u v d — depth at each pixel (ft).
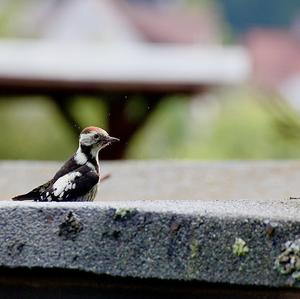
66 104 44.75
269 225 11.44
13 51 45.27
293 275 11.36
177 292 11.76
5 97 45.34
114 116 44.37
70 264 11.60
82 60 45.11
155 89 45.42
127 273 11.55
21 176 24.27
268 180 23.41
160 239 11.57
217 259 11.47
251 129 71.82
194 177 23.70
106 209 11.66
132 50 48.44
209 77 48.14
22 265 11.65
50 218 11.72
